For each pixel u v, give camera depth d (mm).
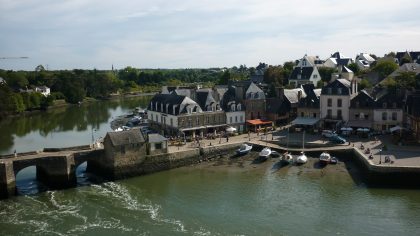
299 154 82438
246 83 125750
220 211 56188
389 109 93750
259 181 68562
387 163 66938
